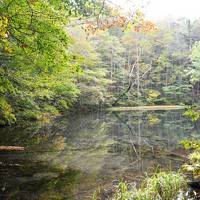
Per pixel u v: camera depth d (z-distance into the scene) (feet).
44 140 46.37
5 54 32.01
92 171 28.89
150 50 171.32
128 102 148.36
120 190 22.98
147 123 73.56
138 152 38.04
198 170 19.39
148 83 165.37
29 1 19.62
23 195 21.94
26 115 64.80
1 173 27.35
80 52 108.17
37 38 21.50
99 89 120.78
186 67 164.35
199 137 50.03
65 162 32.30
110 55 151.53
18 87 49.21
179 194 20.98
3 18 18.42
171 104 154.40
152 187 21.39
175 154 36.27
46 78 42.39
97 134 54.54
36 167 29.89
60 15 22.66
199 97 153.17
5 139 45.44
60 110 100.58
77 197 21.75
